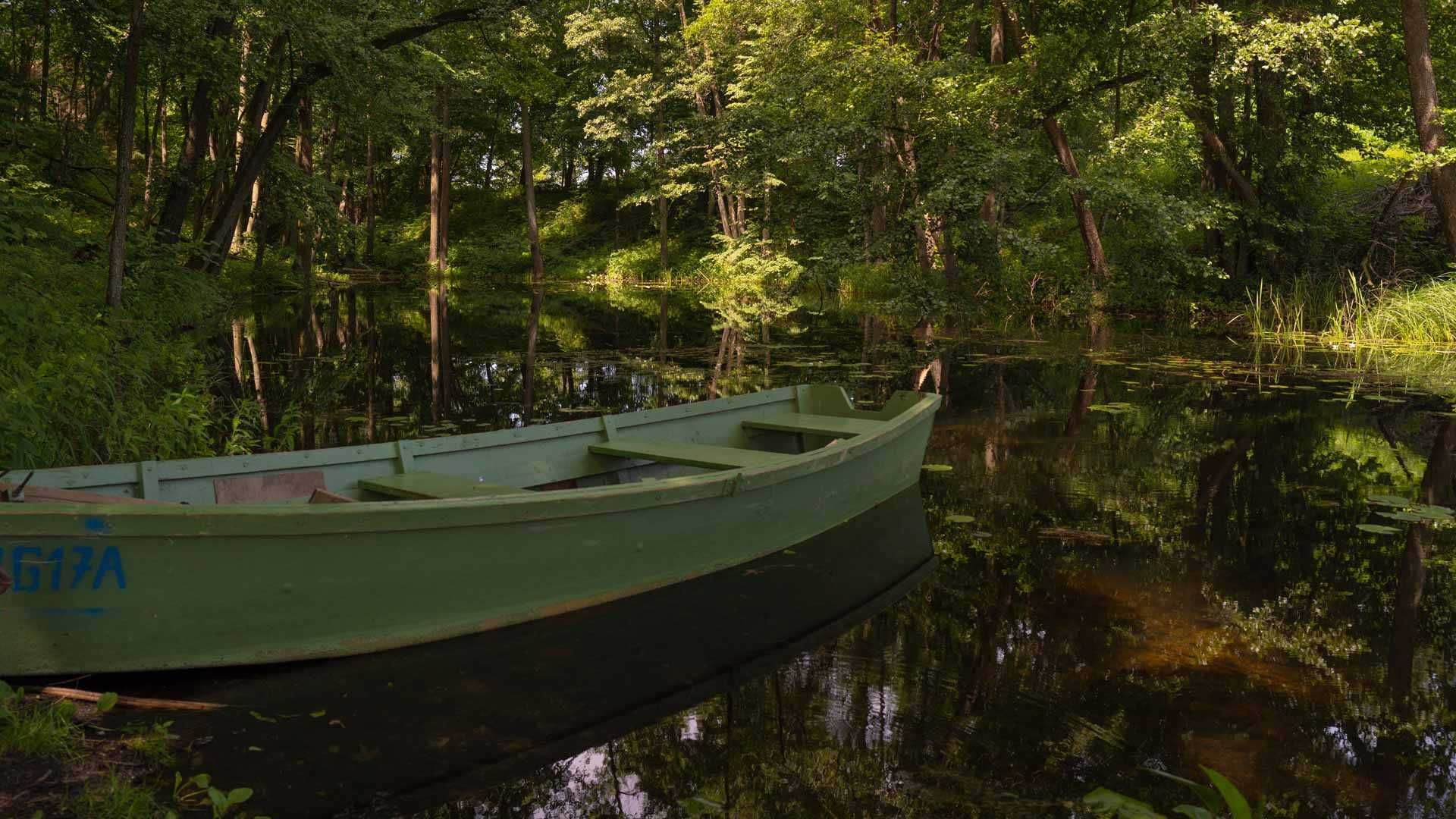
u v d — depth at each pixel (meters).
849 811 2.58
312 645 3.39
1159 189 17.33
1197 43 13.57
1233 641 3.79
